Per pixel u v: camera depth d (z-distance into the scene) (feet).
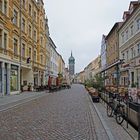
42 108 61.77
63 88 222.48
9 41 109.91
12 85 115.03
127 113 39.29
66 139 29.09
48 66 225.35
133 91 68.64
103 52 252.62
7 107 63.87
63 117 46.62
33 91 151.12
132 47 126.21
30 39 150.71
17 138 29.25
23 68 144.97
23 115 49.06
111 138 29.35
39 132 32.83
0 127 36.14
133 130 33.83
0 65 100.07
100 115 49.26
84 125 38.47
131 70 125.70
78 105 70.08
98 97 81.15
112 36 189.26
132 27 127.34
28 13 145.07
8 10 108.37
